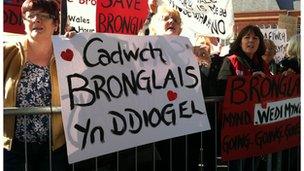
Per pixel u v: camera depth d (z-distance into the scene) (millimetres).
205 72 3895
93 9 4352
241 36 4047
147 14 4316
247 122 3805
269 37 6141
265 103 3928
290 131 4203
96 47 3006
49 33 3016
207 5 4879
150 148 3891
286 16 6105
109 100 3016
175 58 3402
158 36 3342
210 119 3805
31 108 2820
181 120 3357
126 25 4191
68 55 2875
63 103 2812
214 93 3867
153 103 3227
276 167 4250
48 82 3006
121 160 3961
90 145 2906
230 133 3688
